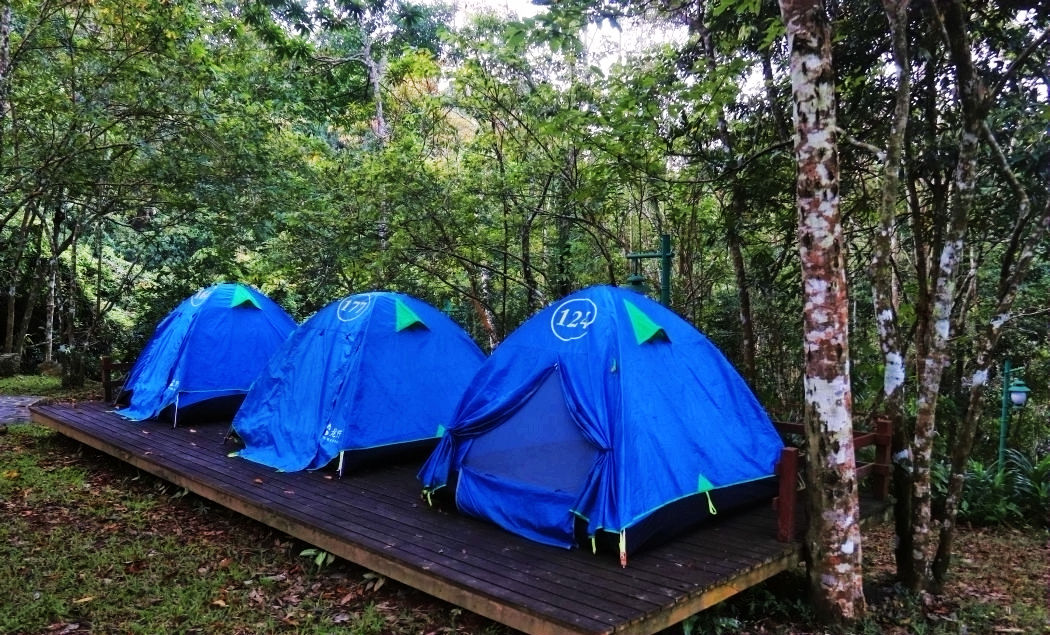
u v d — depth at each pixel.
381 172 8.80
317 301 12.17
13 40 9.33
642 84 6.77
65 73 8.70
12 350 13.59
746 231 8.02
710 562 4.00
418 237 9.18
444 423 6.43
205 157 9.25
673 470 4.37
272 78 11.46
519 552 4.16
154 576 4.52
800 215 4.00
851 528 4.07
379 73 13.37
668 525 4.28
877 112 6.25
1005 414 7.44
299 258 10.26
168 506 5.98
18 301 14.46
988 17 5.54
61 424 7.73
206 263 12.12
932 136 5.92
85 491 6.30
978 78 4.72
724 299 10.20
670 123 7.29
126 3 8.87
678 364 4.82
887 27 5.68
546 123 7.48
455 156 10.41
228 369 7.85
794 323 8.93
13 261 13.23
